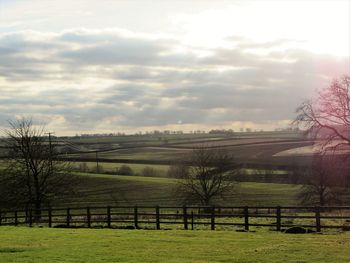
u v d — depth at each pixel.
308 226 24.58
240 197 70.19
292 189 76.44
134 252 18.00
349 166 47.09
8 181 51.78
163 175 92.00
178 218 41.19
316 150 45.25
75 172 63.31
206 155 68.19
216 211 52.38
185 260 16.00
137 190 75.19
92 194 71.62
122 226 30.02
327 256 16.28
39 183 52.25
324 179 54.62
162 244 20.22
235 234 23.58
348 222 29.73
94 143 137.12
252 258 16.17
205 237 22.52
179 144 129.88
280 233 23.80
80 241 21.73
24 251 18.69
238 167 74.12
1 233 26.31
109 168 98.81
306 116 44.09
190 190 64.75
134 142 141.25
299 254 16.78
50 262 15.78
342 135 43.19
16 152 51.81
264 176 81.88
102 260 16.19
